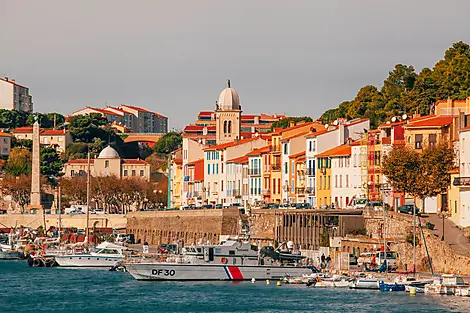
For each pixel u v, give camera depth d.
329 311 157.88
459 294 171.38
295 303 166.50
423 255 192.75
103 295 183.25
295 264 196.38
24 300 180.12
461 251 183.75
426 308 158.62
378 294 174.38
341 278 185.88
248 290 182.75
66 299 180.12
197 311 161.88
